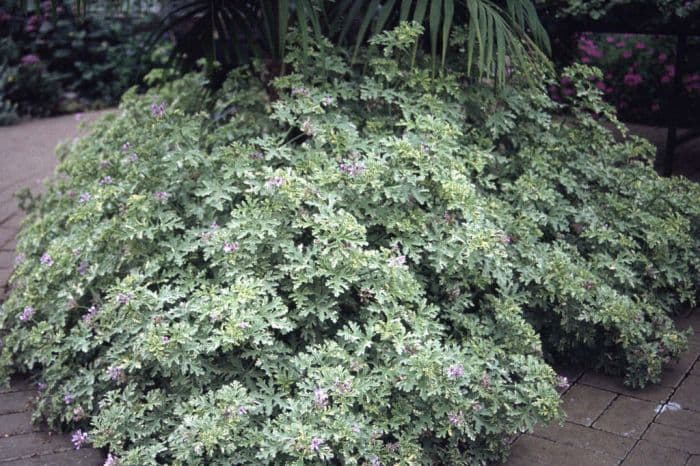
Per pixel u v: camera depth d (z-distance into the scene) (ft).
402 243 9.05
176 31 17.34
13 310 10.47
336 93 10.53
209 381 8.14
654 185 11.80
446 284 9.27
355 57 10.75
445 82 10.73
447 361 7.98
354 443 7.48
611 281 10.48
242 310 7.97
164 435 8.13
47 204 13.51
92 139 14.88
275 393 8.23
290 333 8.71
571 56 15.62
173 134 10.04
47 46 27.27
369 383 7.80
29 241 11.92
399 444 7.84
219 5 11.82
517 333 9.12
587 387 10.02
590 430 9.05
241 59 11.96
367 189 9.29
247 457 7.59
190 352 7.97
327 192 8.99
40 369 10.45
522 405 8.37
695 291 11.11
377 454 7.73
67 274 9.84
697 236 11.78
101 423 8.13
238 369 8.17
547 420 8.18
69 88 27.07
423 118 9.90
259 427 7.95
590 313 9.64
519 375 8.66
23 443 8.98
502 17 11.29
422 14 10.41
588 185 11.71
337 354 7.95
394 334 8.07
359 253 8.32
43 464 8.56
